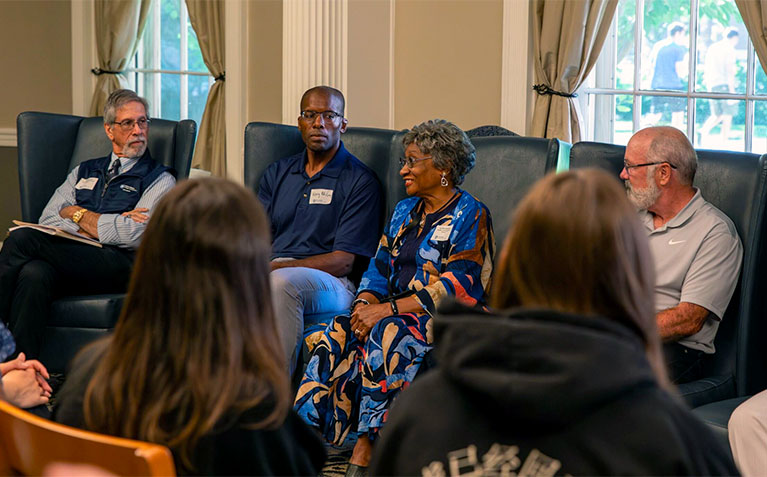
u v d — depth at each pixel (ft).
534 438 3.27
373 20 15.33
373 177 12.05
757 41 12.78
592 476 3.15
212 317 3.72
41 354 12.70
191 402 3.67
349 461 10.06
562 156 10.78
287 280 10.57
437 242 10.22
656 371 3.50
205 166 18.69
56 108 19.84
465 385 3.33
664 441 3.10
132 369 3.76
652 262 3.51
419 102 16.15
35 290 12.45
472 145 10.68
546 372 3.17
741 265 8.88
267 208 12.53
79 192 13.78
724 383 8.67
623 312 3.41
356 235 11.69
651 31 14.70
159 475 3.26
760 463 7.23
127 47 19.33
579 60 14.23
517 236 3.53
